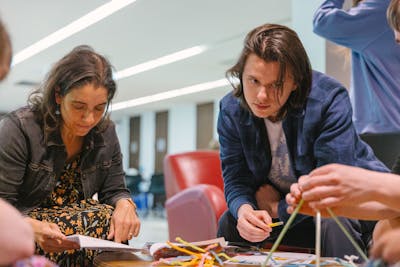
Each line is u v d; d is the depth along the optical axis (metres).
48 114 1.46
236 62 1.44
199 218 2.70
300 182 0.96
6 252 0.62
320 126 1.49
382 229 1.12
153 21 5.86
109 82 1.41
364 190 0.88
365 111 2.13
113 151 1.68
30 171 1.48
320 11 2.27
